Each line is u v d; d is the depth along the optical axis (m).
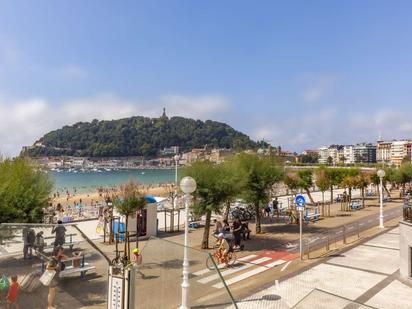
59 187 91.31
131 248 18.39
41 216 15.16
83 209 36.53
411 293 12.03
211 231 24.42
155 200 23.30
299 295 11.66
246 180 21.41
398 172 48.75
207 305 5.87
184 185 10.91
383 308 10.70
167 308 6.38
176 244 6.52
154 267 6.70
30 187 14.61
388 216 32.19
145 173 185.75
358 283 13.05
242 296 11.54
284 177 25.31
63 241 6.55
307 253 17.41
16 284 6.20
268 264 15.74
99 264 6.69
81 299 6.22
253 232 24.25
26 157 16.67
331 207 38.97
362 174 44.75
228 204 22.64
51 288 6.20
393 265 15.41
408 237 13.15
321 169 42.06
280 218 30.80
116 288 5.82
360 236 22.42
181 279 6.31
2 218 13.32
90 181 120.94
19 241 6.30
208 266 5.92
